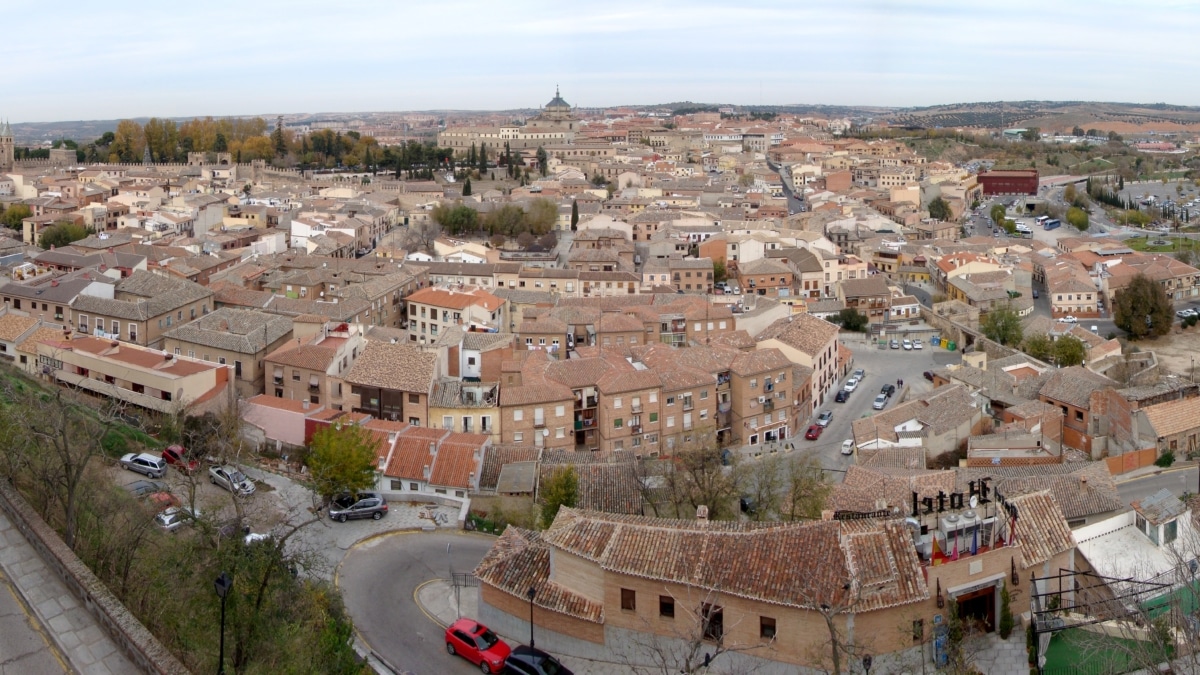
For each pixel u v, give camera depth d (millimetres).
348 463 103812
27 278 190875
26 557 61844
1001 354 197875
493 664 68688
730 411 152375
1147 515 77438
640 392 139625
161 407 123812
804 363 167875
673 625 66312
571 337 181875
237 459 109188
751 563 64562
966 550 64062
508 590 73250
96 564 64812
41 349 137250
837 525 64938
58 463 73250
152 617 59312
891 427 135750
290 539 92375
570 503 98812
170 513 86938
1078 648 61062
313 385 137875
